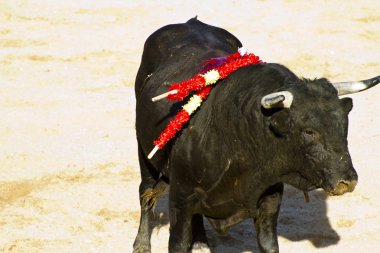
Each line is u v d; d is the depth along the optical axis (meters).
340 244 16.02
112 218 17.14
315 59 30.19
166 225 16.88
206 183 12.73
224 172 12.45
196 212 13.37
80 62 29.78
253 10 36.38
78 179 19.30
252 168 12.16
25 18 34.72
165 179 15.01
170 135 12.74
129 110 25.08
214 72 12.78
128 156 20.95
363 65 29.67
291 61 29.95
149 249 15.59
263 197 12.84
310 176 11.20
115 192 18.52
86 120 24.03
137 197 18.27
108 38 32.38
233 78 12.53
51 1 37.00
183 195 13.11
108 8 36.16
